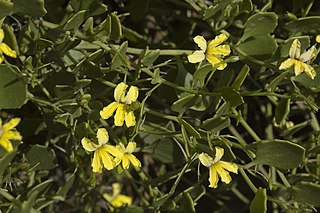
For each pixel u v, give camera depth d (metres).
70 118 0.44
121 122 0.42
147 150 0.50
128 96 0.42
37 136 0.53
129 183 0.58
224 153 0.44
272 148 0.44
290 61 0.43
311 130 0.56
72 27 0.43
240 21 0.53
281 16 0.50
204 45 0.43
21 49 0.45
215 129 0.44
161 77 0.45
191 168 0.49
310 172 0.50
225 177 0.43
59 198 0.47
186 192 0.47
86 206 0.53
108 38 0.46
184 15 0.55
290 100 0.49
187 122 0.46
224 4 0.45
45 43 0.43
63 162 0.55
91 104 0.44
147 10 0.54
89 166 0.50
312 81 0.45
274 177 0.48
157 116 0.47
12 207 0.42
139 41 0.51
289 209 0.47
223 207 0.57
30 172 0.47
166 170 0.60
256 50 0.46
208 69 0.43
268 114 0.55
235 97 0.44
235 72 0.49
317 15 0.51
